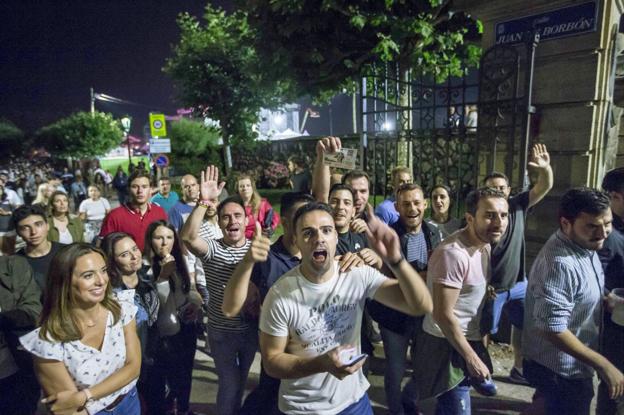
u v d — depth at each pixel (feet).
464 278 7.86
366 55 25.70
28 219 10.71
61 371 6.37
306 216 5.90
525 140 12.65
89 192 23.41
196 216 9.18
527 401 10.78
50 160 132.46
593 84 12.22
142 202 14.35
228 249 9.27
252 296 8.61
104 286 6.74
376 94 24.54
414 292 5.78
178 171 73.87
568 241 6.85
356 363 5.20
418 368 8.44
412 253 11.19
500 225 7.67
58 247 11.39
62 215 16.61
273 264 8.61
